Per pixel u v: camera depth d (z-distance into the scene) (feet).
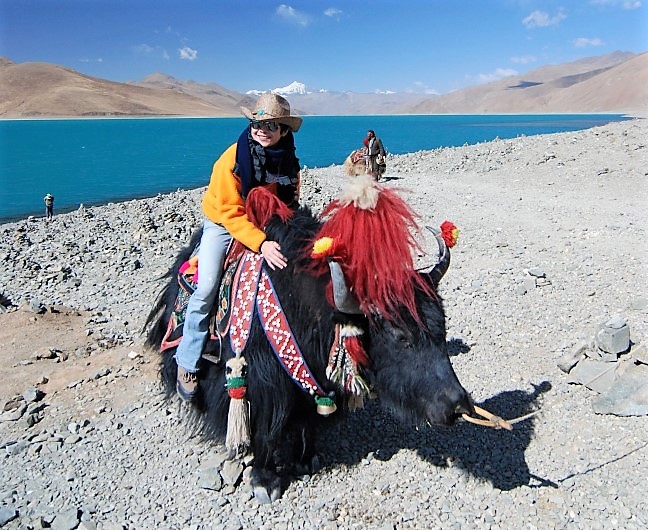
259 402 12.44
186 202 51.90
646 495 12.98
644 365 16.49
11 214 60.34
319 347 11.90
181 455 15.08
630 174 51.24
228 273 12.79
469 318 21.84
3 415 16.93
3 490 14.08
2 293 27.35
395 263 10.50
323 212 11.77
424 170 63.72
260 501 13.42
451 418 10.73
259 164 12.41
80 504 13.58
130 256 33.27
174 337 14.10
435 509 13.01
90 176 88.48
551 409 16.19
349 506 13.21
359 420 16.14
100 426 16.43
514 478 13.75
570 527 12.32
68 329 22.86
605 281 24.61
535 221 36.96
